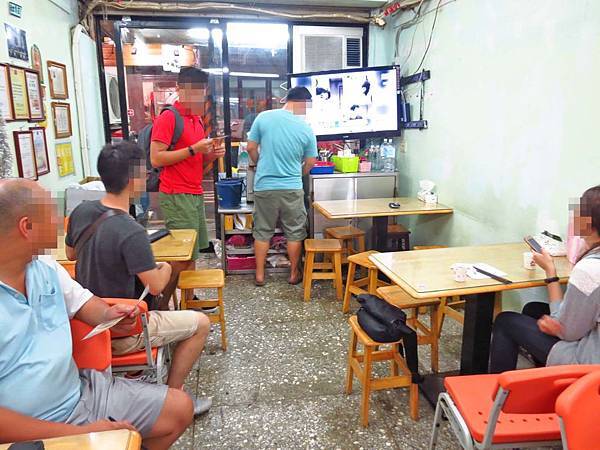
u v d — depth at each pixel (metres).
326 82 4.25
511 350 1.98
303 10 4.60
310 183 4.16
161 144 2.83
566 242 2.31
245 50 4.76
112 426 1.22
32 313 1.21
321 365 2.62
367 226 4.38
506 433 1.36
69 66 3.98
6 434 1.09
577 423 1.09
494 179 3.03
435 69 3.76
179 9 4.38
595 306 1.50
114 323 1.53
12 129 2.86
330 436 2.03
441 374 2.42
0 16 2.74
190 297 3.08
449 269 2.13
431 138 3.87
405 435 2.04
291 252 3.84
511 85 2.82
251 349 2.80
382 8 4.58
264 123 3.60
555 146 2.48
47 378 1.21
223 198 4.02
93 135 4.43
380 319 2.05
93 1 4.25
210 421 2.13
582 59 2.28
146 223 3.12
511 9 2.79
